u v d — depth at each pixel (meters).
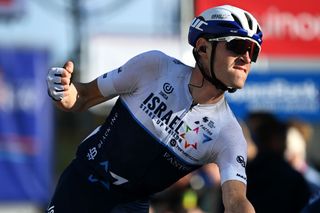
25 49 21.00
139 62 7.89
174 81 7.79
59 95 7.73
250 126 13.18
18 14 24.84
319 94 15.20
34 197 21.03
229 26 7.46
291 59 15.05
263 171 12.26
